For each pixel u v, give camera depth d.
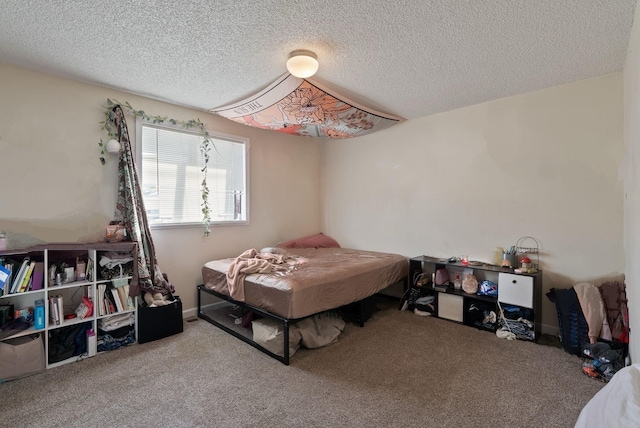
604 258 2.82
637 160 1.94
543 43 2.24
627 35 2.13
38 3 1.78
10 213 2.54
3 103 2.50
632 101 2.15
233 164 4.04
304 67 2.33
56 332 2.53
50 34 2.10
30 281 2.36
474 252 3.59
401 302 3.88
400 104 3.53
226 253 3.93
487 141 3.47
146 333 2.84
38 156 2.65
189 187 3.62
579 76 2.81
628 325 2.35
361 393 2.09
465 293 3.36
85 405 1.96
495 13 1.89
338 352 2.68
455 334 3.05
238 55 2.40
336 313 3.29
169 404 1.98
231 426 1.78
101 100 2.98
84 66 2.57
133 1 1.77
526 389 2.12
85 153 2.89
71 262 2.72
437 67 2.61
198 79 2.82
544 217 3.13
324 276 2.86
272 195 4.46
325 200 5.10
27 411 1.90
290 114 3.46
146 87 3.00
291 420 1.83
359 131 4.18
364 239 4.63
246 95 3.18
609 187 2.79
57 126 2.74
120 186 3.00
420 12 1.88
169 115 3.42
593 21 1.97
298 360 2.54
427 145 3.94
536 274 2.90
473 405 1.95
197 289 3.59
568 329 2.65
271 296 2.65
